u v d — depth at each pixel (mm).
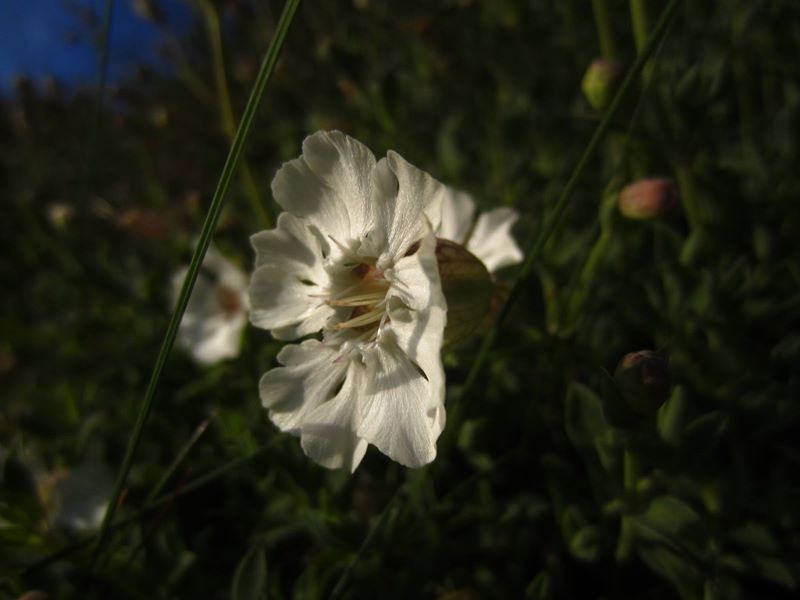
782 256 94
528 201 114
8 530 73
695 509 66
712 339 78
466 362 81
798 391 77
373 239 58
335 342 59
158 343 116
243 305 109
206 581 77
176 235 134
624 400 54
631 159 86
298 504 77
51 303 155
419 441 53
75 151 225
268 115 170
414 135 133
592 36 137
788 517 73
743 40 110
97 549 68
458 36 138
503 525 77
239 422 83
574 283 81
